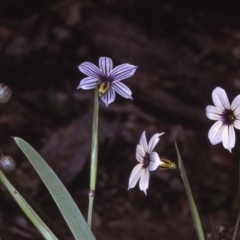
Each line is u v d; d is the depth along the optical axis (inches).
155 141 10.9
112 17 26.0
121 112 25.5
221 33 29.1
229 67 27.6
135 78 25.5
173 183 23.6
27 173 23.4
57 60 27.1
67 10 27.1
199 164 24.2
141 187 11.0
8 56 26.8
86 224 10.9
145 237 21.1
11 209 21.6
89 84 11.4
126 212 22.5
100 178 24.1
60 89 26.7
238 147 24.5
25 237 20.9
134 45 25.6
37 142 25.1
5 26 27.3
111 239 21.2
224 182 23.5
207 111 11.2
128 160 24.7
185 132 25.2
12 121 25.9
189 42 28.5
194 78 25.5
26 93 26.7
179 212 22.6
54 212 21.8
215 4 29.8
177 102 25.4
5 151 24.7
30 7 27.6
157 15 28.4
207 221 21.5
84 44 26.8
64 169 23.1
